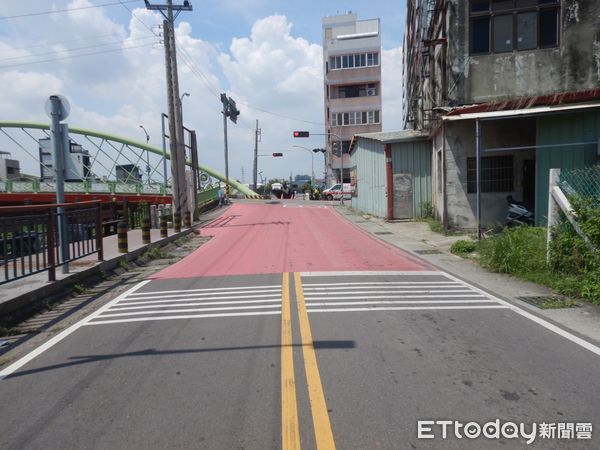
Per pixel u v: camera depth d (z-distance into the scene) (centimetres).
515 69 1692
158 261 1287
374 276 941
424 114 2333
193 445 326
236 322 628
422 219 2077
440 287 829
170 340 560
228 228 2141
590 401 380
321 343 530
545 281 813
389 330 576
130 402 395
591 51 1666
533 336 546
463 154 1559
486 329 575
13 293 715
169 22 2211
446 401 383
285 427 346
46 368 484
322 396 395
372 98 6012
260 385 420
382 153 2259
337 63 6056
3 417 378
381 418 357
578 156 1316
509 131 1537
